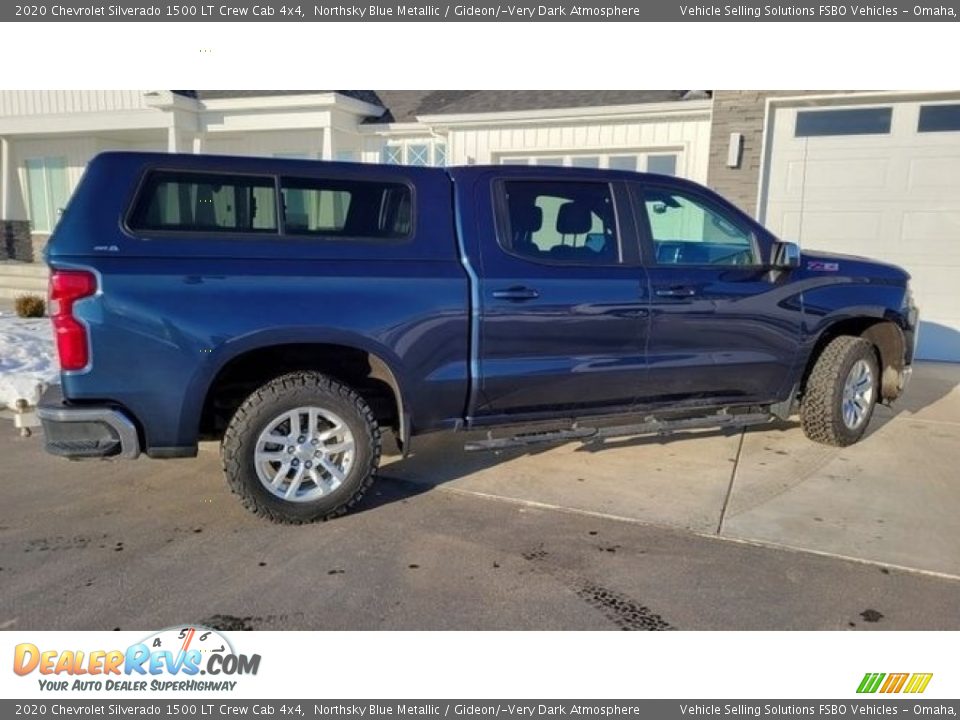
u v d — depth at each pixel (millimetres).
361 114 11430
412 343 3592
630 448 4840
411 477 4266
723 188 8352
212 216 3340
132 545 3328
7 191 14742
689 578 3037
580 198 4047
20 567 3102
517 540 3406
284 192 3453
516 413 3986
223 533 3471
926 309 7773
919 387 6664
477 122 10125
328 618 2736
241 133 12422
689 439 5059
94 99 12836
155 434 3240
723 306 4316
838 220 8016
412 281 3572
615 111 9266
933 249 7645
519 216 3900
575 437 4086
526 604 2838
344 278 3447
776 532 3488
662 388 4273
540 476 4285
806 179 8086
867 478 4254
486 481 4199
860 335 5230
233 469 3424
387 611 2785
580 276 3934
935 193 7551
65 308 3051
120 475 4285
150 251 3164
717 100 8234
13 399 5621
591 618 2744
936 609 2803
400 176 3693
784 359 4582
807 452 4766
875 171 7777
